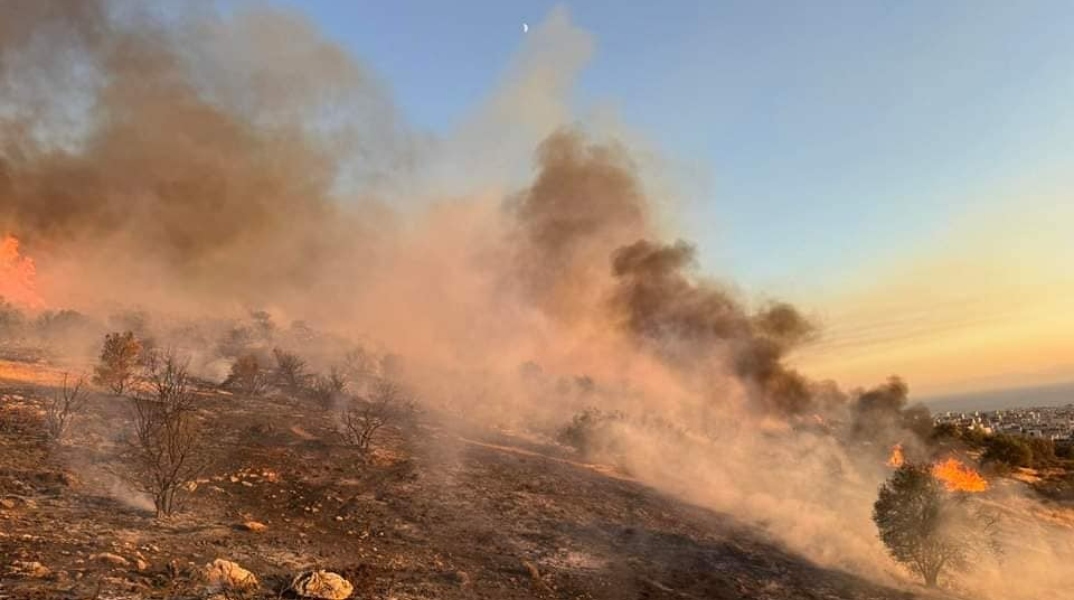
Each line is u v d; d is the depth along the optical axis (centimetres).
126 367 2094
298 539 1135
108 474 1311
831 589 1345
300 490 1457
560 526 1495
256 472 1517
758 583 1312
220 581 814
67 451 1412
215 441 1700
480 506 1554
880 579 1490
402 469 1756
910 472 1530
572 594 1059
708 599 1155
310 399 2581
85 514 1075
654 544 1480
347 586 844
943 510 1496
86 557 845
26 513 1025
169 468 1230
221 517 1199
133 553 895
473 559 1176
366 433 1936
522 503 1636
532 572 1133
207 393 2328
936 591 1441
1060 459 4091
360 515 1354
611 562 1288
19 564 775
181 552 941
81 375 2298
